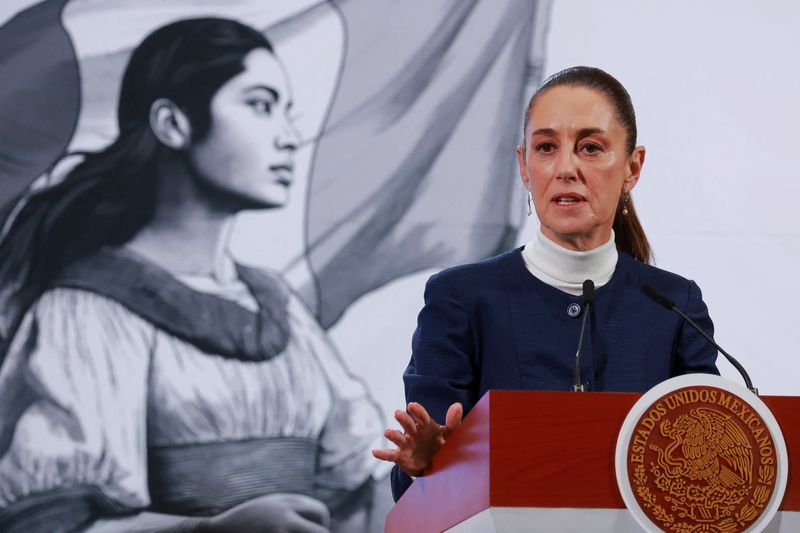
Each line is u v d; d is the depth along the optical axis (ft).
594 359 14.08
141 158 24.99
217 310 24.43
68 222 24.53
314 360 24.49
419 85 25.76
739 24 26.35
